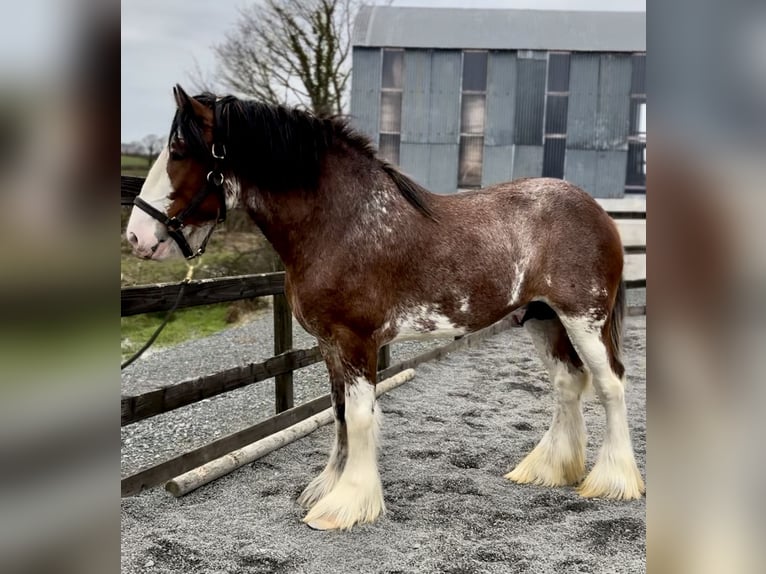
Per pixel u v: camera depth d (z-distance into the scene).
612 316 2.45
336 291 2.10
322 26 9.26
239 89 9.45
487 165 11.94
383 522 2.22
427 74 11.64
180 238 2.05
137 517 2.24
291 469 2.74
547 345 2.60
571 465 2.56
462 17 12.27
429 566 1.92
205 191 2.05
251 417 3.82
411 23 11.95
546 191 2.37
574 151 11.79
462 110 11.92
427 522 2.23
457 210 2.28
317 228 2.12
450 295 2.19
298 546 2.05
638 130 11.78
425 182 11.93
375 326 2.15
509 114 11.73
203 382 2.63
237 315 8.57
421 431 3.30
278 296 3.21
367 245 2.11
